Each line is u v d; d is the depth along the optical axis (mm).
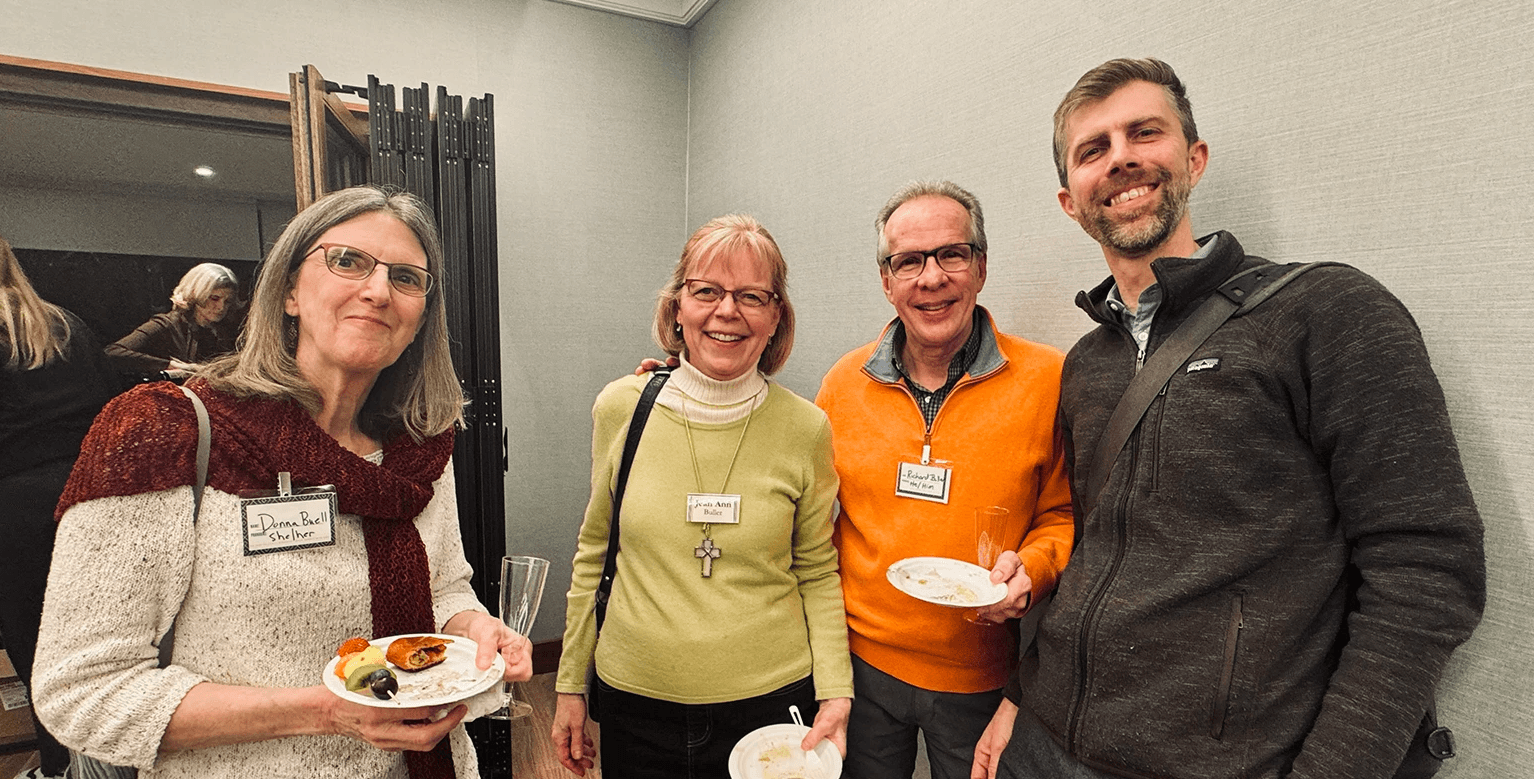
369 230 891
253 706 767
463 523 2754
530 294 3336
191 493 798
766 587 1353
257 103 2582
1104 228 1141
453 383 1048
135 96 2412
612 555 1406
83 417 2191
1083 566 1125
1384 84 1047
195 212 2494
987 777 1301
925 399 1528
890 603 1459
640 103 3518
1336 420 858
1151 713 961
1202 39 1315
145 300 2393
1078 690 1057
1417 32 1006
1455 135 964
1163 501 1006
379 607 905
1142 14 1416
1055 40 1611
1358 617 840
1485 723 957
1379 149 1057
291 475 841
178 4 2574
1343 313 875
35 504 2016
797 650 1367
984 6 1813
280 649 844
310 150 2262
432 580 1046
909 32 2094
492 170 2807
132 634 754
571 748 1472
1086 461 1177
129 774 889
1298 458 918
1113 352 1183
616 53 3438
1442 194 983
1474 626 778
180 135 2475
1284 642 894
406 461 983
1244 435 940
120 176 2381
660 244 3627
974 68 1852
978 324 1500
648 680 1312
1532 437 901
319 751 881
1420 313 1017
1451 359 984
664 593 1318
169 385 827
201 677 799
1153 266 1047
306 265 871
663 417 1375
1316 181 1145
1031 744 1167
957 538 1420
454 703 823
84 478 740
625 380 1468
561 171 3359
